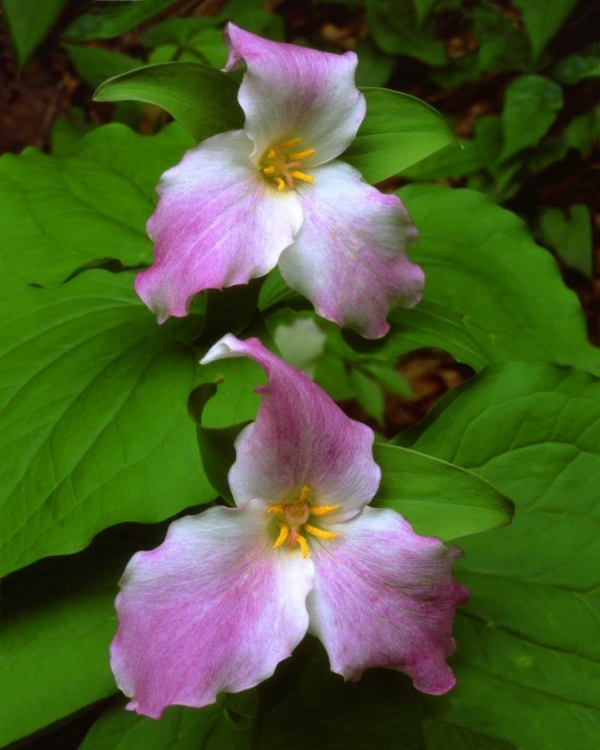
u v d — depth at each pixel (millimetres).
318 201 244
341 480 201
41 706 227
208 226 228
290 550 205
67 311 286
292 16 578
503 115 472
